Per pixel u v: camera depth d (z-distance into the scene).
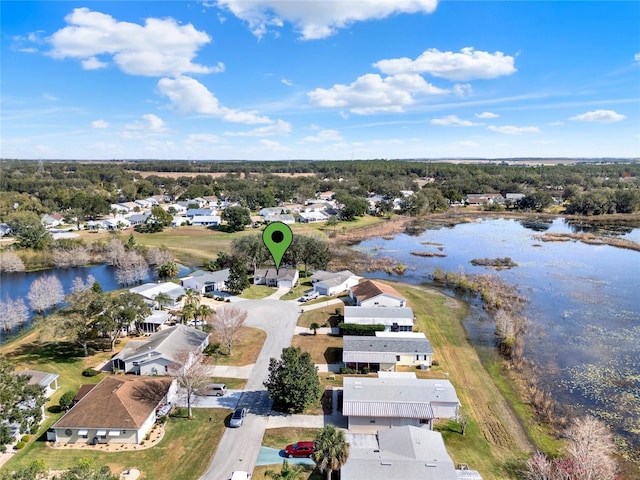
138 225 162.38
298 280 95.31
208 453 38.72
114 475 35.31
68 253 107.44
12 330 69.25
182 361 49.69
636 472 37.72
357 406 42.75
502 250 130.00
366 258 117.81
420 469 33.03
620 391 51.12
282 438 40.97
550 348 62.38
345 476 32.12
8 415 37.97
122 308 59.31
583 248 133.00
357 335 64.88
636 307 79.62
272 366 46.38
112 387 44.50
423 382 47.44
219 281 87.94
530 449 40.41
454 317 74.75
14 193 194.62
